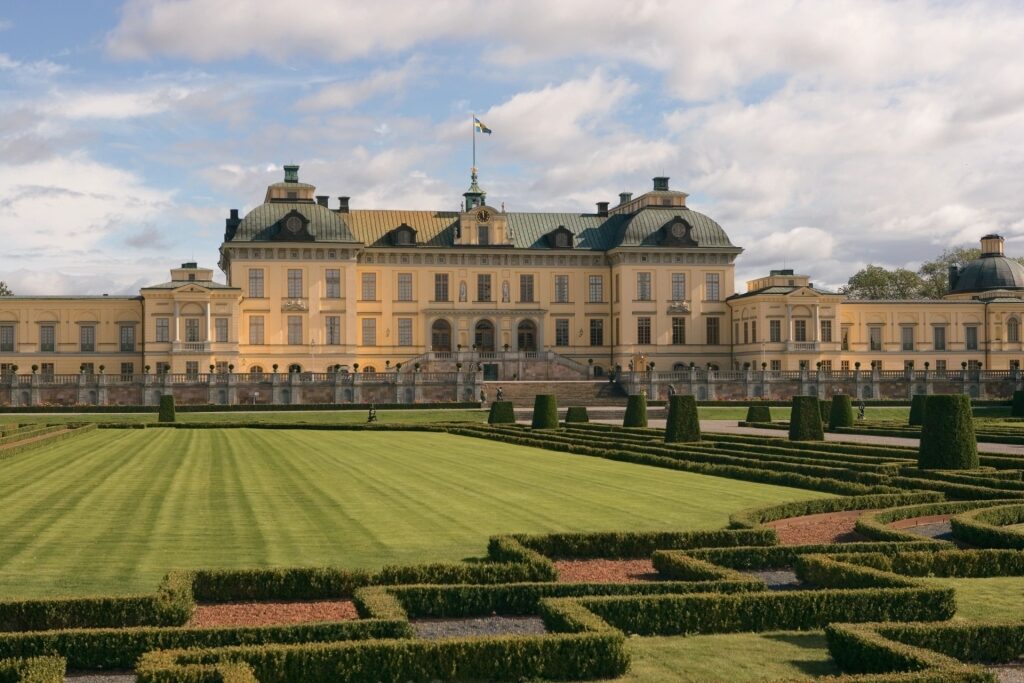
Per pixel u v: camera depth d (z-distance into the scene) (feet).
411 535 83.05
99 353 364.38
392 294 392.47
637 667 48.21
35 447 167.94
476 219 398.01
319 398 323.37
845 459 142.20
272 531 84.43
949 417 126.31
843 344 402.93
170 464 142.61
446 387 331.77
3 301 360.28
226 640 48.78
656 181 418.10
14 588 63.67
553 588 58.65
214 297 358.02
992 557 69.21
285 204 383.04
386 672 45.06
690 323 399.85
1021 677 47.03
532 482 122.01
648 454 154.30
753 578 60.64
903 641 48.49
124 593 62.54
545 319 403.34
